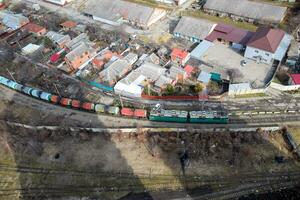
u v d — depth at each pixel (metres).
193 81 85.38
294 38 96.06
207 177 64.50
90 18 115.56
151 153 69.69
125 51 97.31
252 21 105.06
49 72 93.50
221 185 63.12
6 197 65.38
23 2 128.62
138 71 86.44
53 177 67.69
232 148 68.50
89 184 65.62
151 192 63.31
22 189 66.38
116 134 74.06
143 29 106.94
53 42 102.75
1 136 77.12
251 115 75.50
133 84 83.44
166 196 62.44
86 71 90.81
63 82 89.75
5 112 83.62
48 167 69.62
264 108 76.81
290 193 60.94
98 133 74.88
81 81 89.50
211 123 74.44
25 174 69.00
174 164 67.19
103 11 112.56
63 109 82.38
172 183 64.25
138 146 71.50
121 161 68.81
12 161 71.88
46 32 109.75
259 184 62.75
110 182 65.50
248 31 97.62
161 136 72.69
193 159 67.69
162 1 120.56
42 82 90.56
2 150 74.38
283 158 66.50
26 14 120.00
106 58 93.19
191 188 63.19
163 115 74.88
